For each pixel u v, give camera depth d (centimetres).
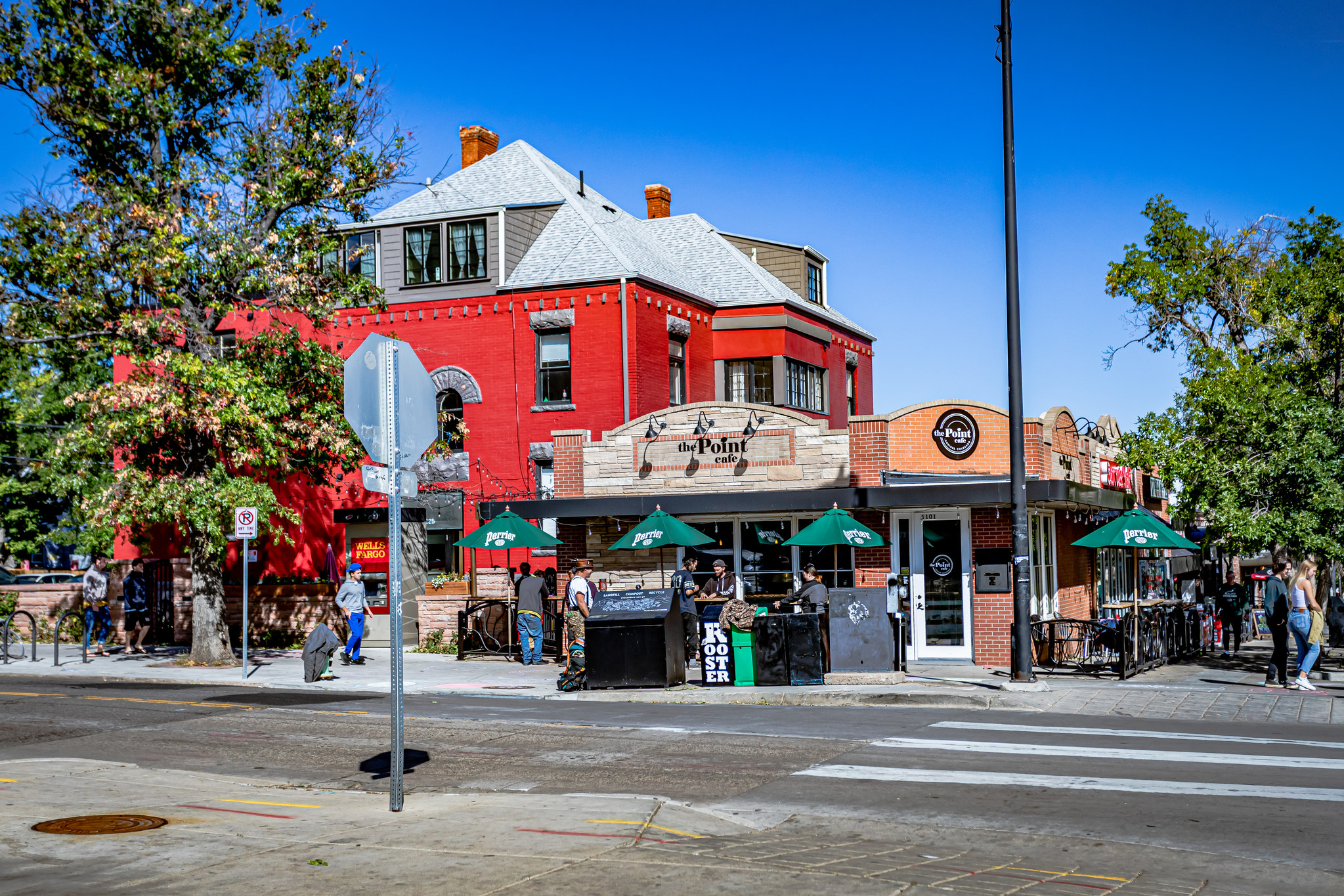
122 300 2056
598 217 3120
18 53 1989
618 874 655
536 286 2858
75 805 899
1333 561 1873
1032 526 2152
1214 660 2125
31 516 4181
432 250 2978
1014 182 1656
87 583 2311
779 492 2111
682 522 2164
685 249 3422
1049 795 930
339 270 2261
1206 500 1873
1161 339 2811
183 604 2661
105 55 2069
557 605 2300
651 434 2272
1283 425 1847
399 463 833
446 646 2489
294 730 1349
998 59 1678
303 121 2138
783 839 782
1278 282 2514
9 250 2045
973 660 2069
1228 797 916
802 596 1900
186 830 793
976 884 651
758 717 1414
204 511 2047
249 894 618
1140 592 2912
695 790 971
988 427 2138
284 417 2166
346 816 846
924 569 2120
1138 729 1291
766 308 3158
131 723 1413
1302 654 1647
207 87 2123
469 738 1270
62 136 2083
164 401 1994
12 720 1438
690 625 2031
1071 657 2109
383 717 1456
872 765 1074
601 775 1048
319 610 2623
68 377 4069
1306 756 1098
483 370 2908
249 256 2100
